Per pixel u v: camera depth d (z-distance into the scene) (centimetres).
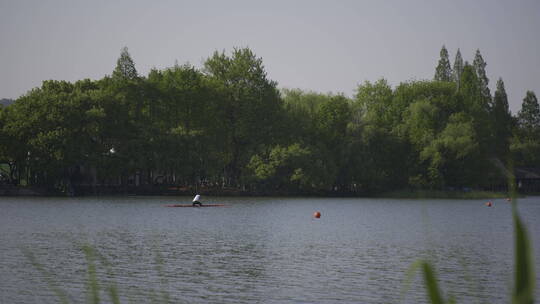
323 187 11119
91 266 391
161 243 3856
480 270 2764
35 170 9619
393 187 12025
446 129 11588
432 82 13112
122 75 10888
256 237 4272
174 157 10356
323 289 2289
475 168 11725
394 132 11994
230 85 11506
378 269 2784
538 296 2086
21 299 2067
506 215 6975
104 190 10925
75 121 9750
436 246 3762
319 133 11906
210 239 4116
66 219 5756
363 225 5403
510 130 15925
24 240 3947
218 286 2339
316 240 4088
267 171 10819
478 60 14975
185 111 11256
